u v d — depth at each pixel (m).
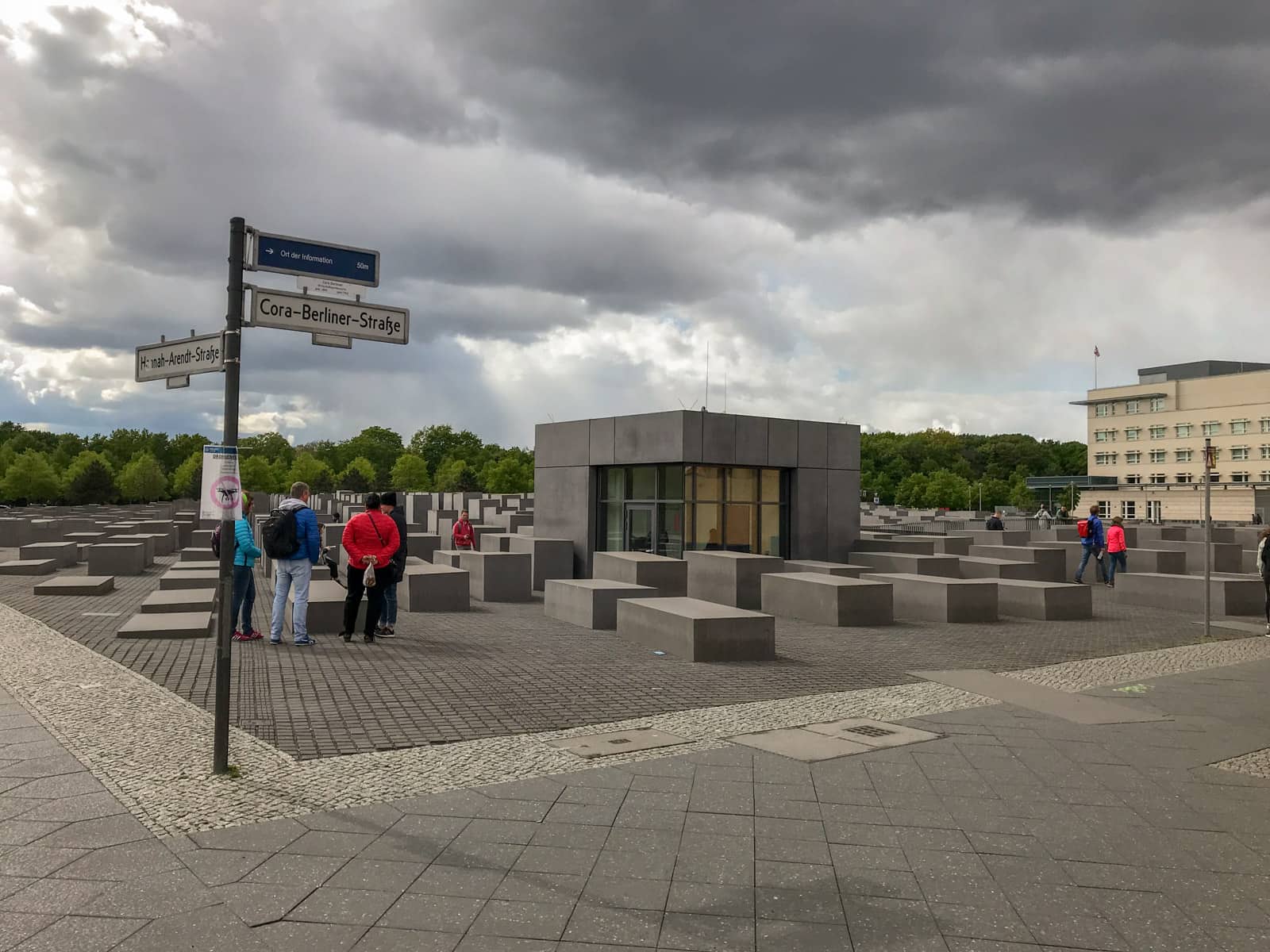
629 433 21.45
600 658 10.99
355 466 111.81
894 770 6.48
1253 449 102.88
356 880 4.43
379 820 5.25
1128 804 5.84
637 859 4.77
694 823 5.31
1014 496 126.75
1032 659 11.62
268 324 6.30
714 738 7.29
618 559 16.77
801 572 17.16
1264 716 8.55
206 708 7.95
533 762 6.51
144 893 4.23
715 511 21.05
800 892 4.41
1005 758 6.89
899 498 132.50
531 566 17.75
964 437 162.12
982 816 5.54
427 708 8.18
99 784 5.76
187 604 13.10
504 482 100.75
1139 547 27.17
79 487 77.25
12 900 4.14
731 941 3.89
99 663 9.84
